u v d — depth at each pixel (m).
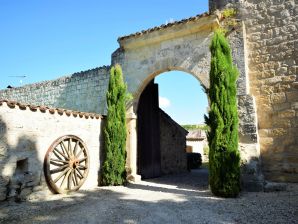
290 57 8.09
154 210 5.93
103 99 11.17
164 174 14.01
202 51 9.11
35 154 7.32
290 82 8.03
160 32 9.75
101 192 8.07
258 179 7.77
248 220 5.17
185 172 15.94
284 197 6.97
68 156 8.15
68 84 12.37
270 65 8.37
